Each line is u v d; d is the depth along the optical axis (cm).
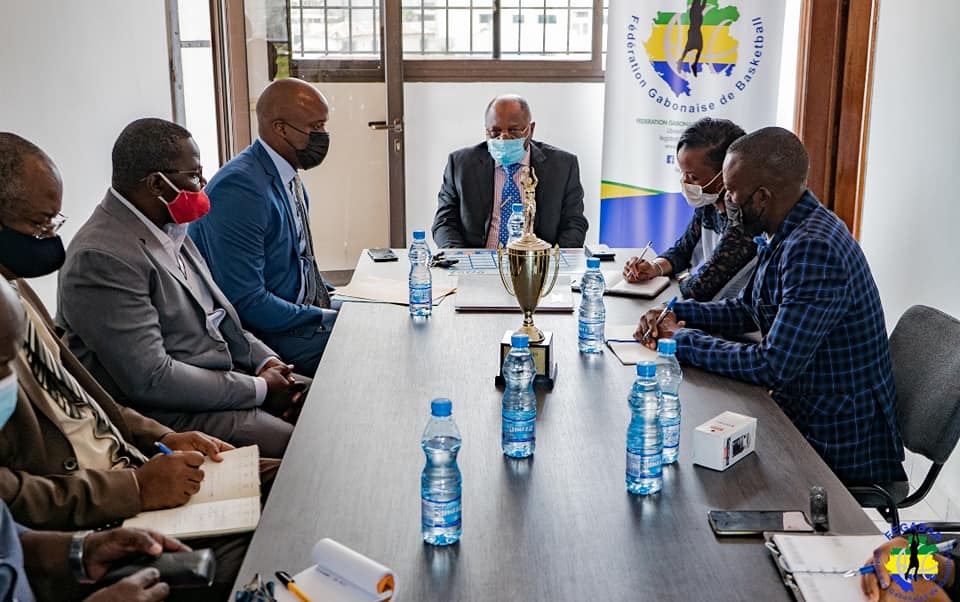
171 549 151
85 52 333
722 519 147
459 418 189
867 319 215
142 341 219
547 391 204
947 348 219
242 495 175
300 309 296
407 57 483
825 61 386
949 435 208
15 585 123
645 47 434
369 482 161
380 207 501
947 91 299
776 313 228
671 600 127
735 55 423
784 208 223
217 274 288
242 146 481
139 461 191
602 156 465
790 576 131
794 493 158
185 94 482
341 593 126
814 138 394
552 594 128
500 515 150
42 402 175
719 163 282
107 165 354
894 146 344
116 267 217
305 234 321
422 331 249
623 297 286
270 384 255
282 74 478
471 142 493
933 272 307
